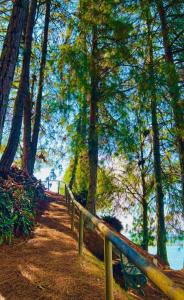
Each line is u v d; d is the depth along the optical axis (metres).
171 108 14.14
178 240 18.95
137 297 6.94
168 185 19.33
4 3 20.48
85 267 6.32
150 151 21.47
